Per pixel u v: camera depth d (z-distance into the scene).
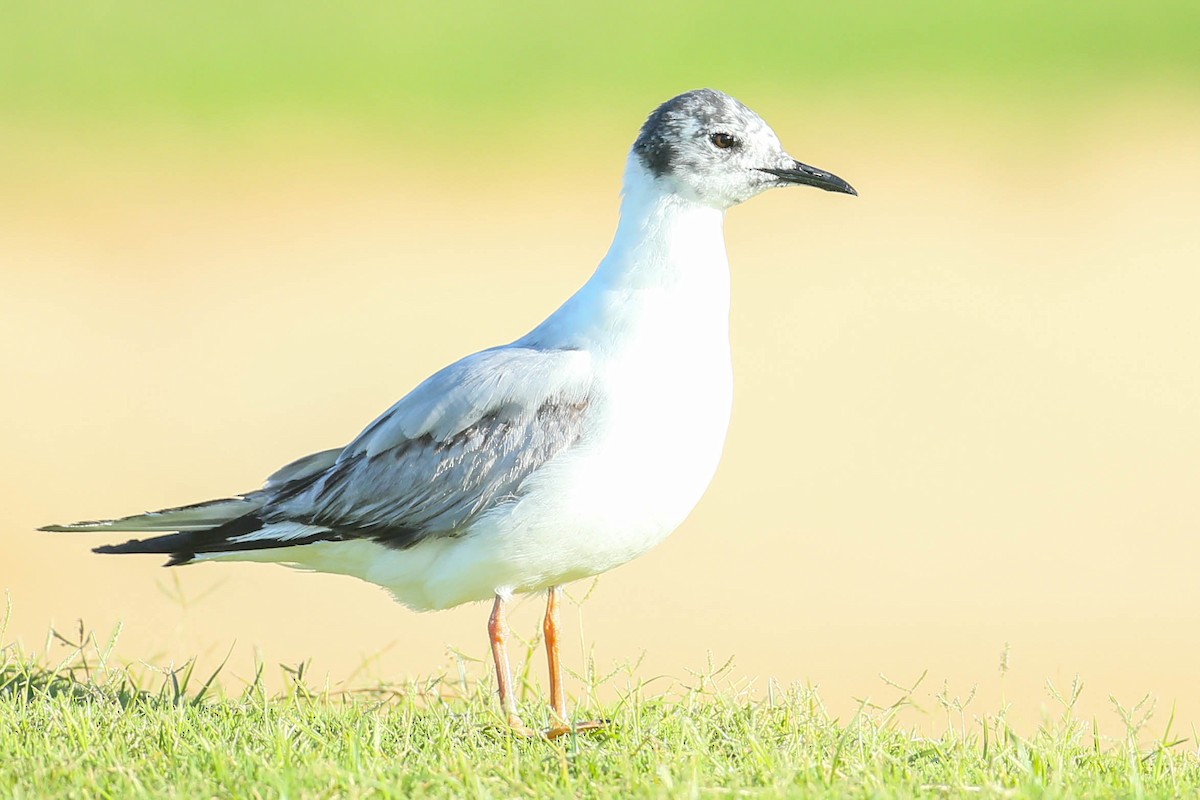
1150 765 7.30
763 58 33.44
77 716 7.45
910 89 31.48
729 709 7.80
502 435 7.82
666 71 32.72
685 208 8.05
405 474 8.02
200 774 6.66
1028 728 9.68
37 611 11.91
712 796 6.42
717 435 7.93
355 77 31.98
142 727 7.34
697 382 7.85
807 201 25.19
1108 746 8.66
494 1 35.94
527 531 7.78
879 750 7.11
